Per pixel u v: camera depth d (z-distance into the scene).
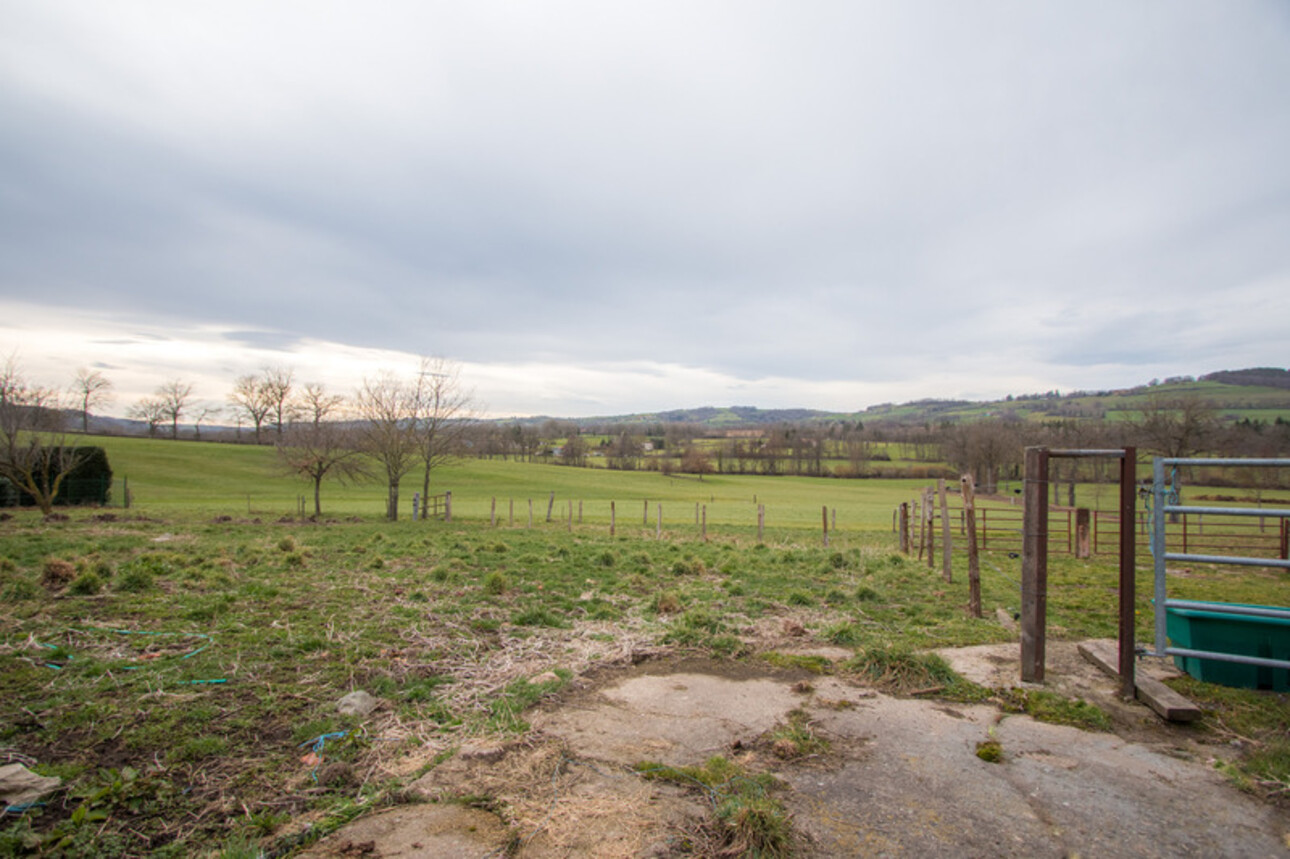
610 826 3.55
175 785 4.07
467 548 16.86
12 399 29.55
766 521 34.44
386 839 3.43
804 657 6.87
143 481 54.62
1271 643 5.66
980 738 4.74
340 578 11.63
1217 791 3.95
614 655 6.91
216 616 8.45
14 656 6.54
